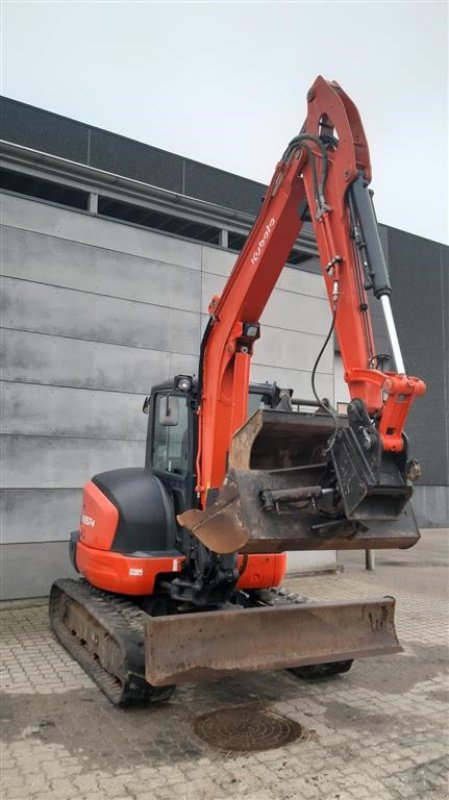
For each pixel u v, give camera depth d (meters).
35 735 3.77
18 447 7.04
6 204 7.20
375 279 3.30
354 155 3.50
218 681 4.80
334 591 8.24
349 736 3.84
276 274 4.34
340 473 3.15
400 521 3.39
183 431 5.11
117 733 3.82
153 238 8.21
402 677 4.96
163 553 4.79
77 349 7.51
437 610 7.30
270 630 4.02
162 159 9.48
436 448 16.39
